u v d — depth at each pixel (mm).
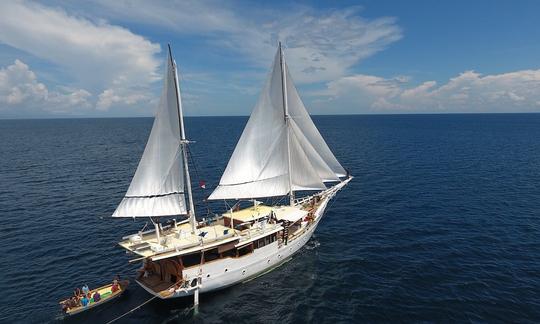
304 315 26750
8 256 36438
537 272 31828
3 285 30812
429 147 120438
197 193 60844
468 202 53500
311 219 39031
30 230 43562
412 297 28391
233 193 36469
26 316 26484
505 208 50250
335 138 153375
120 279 31953
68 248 38438
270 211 36594
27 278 32062
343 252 37094
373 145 126375
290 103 38562
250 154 36875
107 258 36125
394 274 32125
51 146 132250
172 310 27328
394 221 45906
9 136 186500
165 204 29438
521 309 26453
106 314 26750
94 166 86375
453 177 71000
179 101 29016
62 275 32656
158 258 26328
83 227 44625
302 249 37969
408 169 79938
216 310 27438
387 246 38219
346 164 86375
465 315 25875
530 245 37562
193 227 31375
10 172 78562
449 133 182875
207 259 29125
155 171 28781
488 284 29922
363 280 31297
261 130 36938
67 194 59906
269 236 32750
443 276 31469
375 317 26141
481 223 44406
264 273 33000
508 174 73312
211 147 119750
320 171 40750
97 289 29141
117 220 47281
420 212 49250
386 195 58125
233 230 31656
